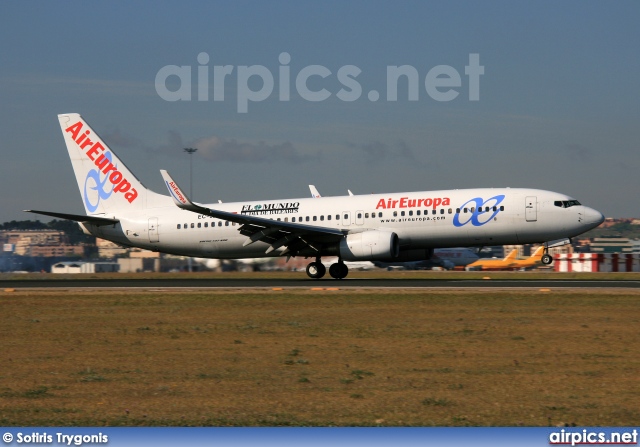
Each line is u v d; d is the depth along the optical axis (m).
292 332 49.94
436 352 41.88
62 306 69.25
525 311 59.16
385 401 30.81
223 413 29.09
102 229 109.50
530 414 28.70
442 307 62.66
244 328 52.00
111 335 50.25
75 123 110.50
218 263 165.62
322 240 96.38
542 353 41.12
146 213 107.69
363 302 67.25
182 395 32.22
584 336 46.53
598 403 30.16
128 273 170.62
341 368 37.75
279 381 34.78
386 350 42.69
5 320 59.44
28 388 34.09
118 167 109.38
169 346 45.34
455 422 27.67
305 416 28.58
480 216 92.06
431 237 94.25
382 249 90.94
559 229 91.06
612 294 70.94
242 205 103.75
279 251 102.12
